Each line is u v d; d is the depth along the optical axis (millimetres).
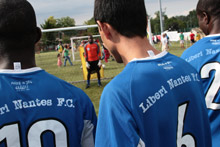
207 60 1847
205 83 1861
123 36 1229
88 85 9633
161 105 1145
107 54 18516
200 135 1288
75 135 1371
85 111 1432
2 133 1205
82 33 41438
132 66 1173
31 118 1271
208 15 1936
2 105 1222
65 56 19344
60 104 1341
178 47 29734
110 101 1103
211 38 1903
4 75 1269
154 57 1233
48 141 1298
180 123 1220
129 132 1056
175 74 1250
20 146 1242
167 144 1154
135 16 1200
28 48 1322
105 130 1117
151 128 1109
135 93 1105
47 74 1396
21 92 1277
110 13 1199
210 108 1843
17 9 1255
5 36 1250
